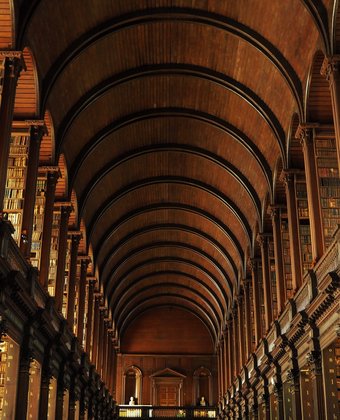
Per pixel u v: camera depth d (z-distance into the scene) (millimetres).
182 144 27141
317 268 15922
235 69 21094
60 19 16984
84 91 20938
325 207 17141
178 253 39781
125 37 19750
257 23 18344
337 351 17500
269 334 23203
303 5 15680
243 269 31078
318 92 17453
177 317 47656
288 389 20766
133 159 27703
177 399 45312
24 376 15273
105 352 37188
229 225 32000
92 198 27578
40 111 17500
